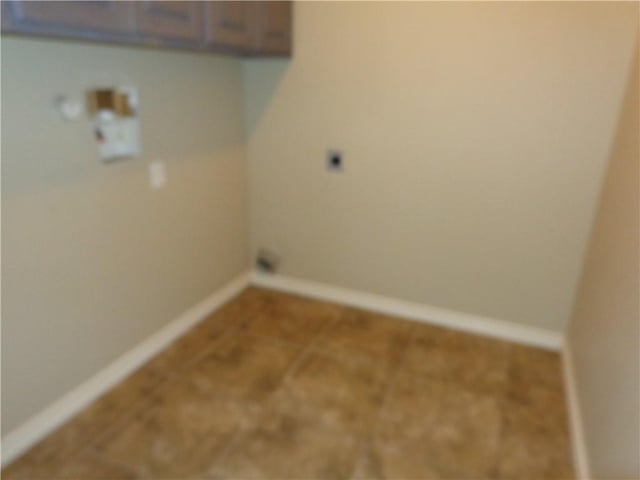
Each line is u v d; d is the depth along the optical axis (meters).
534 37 2.07
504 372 2.30
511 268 2.46
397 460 1.75
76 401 1.93
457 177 2.40
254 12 2.08
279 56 2.49
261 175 2.86
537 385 2.21
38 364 1.75
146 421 1.90
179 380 2.16
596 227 2.12
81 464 1.68
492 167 2.32
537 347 2.52
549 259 2.37
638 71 1.76
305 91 2.57
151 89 2.03
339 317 2.77
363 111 2.48
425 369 2.30
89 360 1.98
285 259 3.00
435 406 2.04
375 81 2.40
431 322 2.73
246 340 2.50
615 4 1.91
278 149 2.75
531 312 2.51
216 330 2.59
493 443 1.85
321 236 2.84
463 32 2.17
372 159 2.55
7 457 1.67
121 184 1.97
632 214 1.53
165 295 2.38
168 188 2.25
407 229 2.61
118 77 1.86
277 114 2.68
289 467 1.71
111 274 2.01
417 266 2.66
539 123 2.17
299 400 2.05
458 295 2.63
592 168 2.15
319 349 2.44
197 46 1.77
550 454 1.81
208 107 2.42
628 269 1.49
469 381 2.22
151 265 2.24
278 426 1.90
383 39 2.32
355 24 2.34
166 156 2.20
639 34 1.86
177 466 1.69
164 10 1.57
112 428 1.85
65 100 1.64
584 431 1.77
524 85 2.14
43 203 1.65
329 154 2.63
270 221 2.96
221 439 1.82
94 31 1.35
